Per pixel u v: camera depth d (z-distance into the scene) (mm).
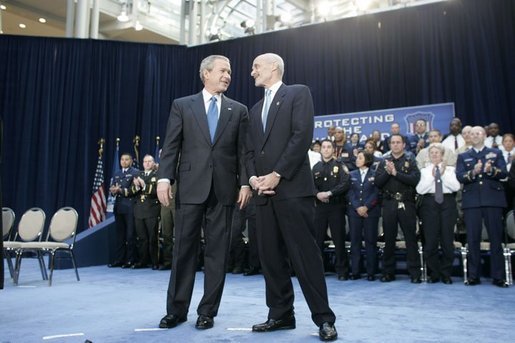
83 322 2441
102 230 6895
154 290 3893
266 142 2268
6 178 9094
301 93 2240
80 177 9195
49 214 9023
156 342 1980
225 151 2562
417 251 4668
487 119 7098
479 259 4387
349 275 5168
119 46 9742
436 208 4613
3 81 9375
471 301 3264
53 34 14102
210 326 2299
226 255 2484
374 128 7734
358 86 8195
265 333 2166
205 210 2539
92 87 9555
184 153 2568
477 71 7250
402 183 4734
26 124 9234
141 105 9672
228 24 13977
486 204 4344
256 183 2195
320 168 5105
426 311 2818
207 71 2635
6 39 9508
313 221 2188
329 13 12242
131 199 6570
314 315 2115
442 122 7285
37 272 5648
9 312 2775
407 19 7980
